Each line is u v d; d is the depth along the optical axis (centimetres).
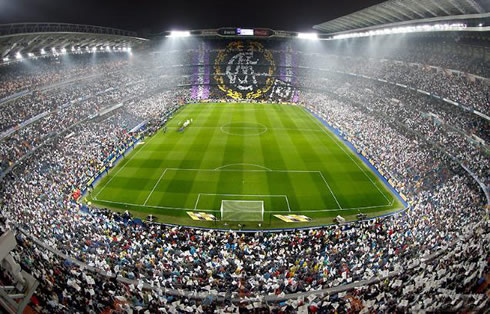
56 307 1322
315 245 2269
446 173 3453
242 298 1631
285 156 4403
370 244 2259
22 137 3822
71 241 2122
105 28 6625
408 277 1703
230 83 8869
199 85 8750
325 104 7294
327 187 3531
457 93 4688
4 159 3322
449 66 5366
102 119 5362
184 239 2427
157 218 2886
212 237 2470
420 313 1277
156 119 6059
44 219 2372
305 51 9944
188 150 4569
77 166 3647
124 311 1465
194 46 10050
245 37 9700
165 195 3294
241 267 1942
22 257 1648
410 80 5844
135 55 8888
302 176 3784
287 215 2984
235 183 3578
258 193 3372
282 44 10075
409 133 4706
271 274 1869
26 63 5281
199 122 6081
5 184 3005
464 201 2723
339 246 2238
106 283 1655
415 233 2322
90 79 6262
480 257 1627
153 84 7956
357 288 1712
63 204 2800
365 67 7650
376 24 6800
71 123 4631
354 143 4803
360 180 3706
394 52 7106
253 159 4272
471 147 3741
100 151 4147
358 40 8625
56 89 5247
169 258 2033
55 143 4072
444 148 3931
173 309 1496
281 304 1584
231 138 5147
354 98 6888
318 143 4988
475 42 5109
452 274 1554
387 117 5441
